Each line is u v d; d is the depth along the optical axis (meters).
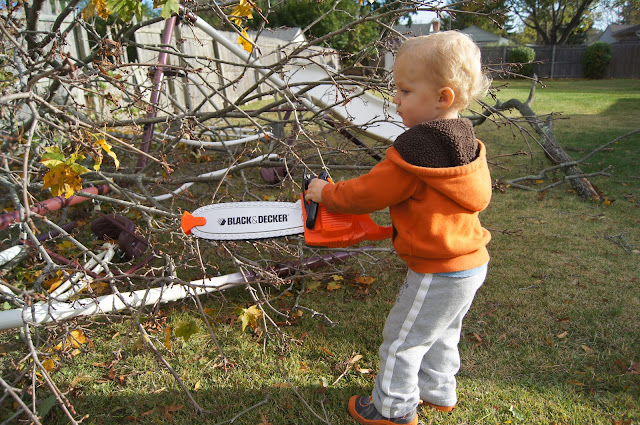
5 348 2.20
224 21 2.39
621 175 4.93
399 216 1.53
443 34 1.48
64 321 1.92
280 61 2.35
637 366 2.07
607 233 3.54
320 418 1.76
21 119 3.21
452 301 1.52
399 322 1.62
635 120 8.57
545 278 2.88
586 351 2.20
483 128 7.70
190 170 4.41
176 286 2.35
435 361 1.79
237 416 1.80
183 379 2.04
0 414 1.81
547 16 34.75
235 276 2.56
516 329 2.37
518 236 3.51
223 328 2.39
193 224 1.74
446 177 1.40
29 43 3.07
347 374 2.08
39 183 2.60
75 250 3.04
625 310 2.51
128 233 2.88
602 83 21.19
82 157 1.65
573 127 7.84
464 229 1.49
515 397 1.93
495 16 2.67
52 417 1.83
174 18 3.34
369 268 3.07
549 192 4.52
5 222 2.35
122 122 3.06
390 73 2.64
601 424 1.78
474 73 1.47
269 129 3.44
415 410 1.73
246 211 1.75
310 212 1.68
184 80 4.71
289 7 17.66
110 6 1.91
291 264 2.79
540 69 27.20
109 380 2.03
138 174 2.85
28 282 2.72
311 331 2.38
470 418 1.83
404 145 1.43
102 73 2.02
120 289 2.72
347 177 4.72
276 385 2.00
